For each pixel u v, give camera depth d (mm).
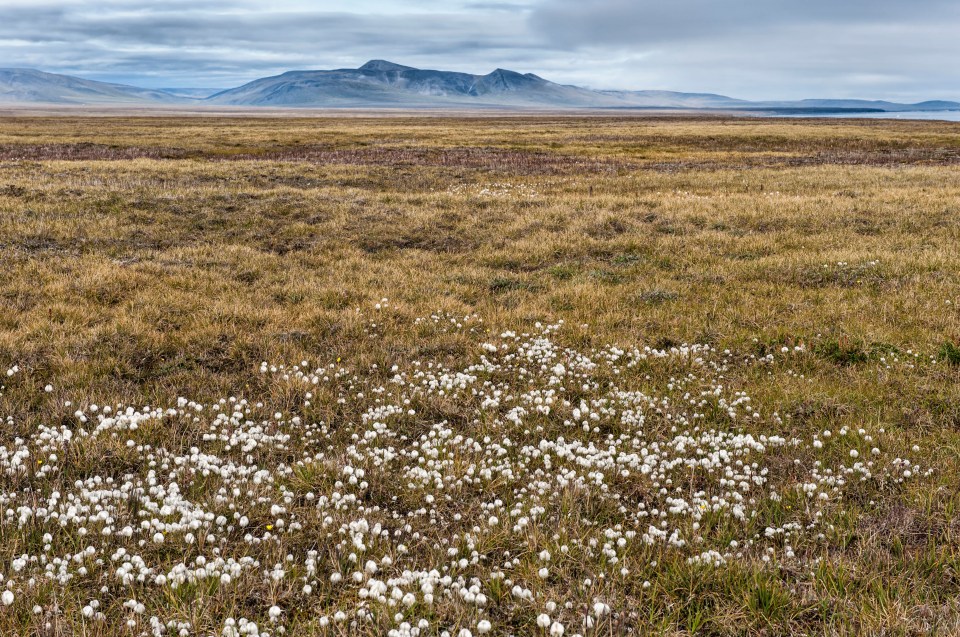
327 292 12719
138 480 6203
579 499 6105
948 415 7613
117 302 11664
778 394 8523
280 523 5500
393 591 4328
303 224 18562
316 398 8430
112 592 4676
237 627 4277
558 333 11008
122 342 9688
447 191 27094
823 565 4895
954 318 10719
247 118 147625
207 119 133375
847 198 23078
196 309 11375
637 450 7246
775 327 10844
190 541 5164
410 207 21453
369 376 9250
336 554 5176
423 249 17203
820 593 4688
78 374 8594
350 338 10594
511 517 5824
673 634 4293
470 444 7230
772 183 28234
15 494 5754
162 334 10031
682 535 5512
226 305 11492
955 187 25734
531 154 44969
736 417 7969
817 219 19359
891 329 10461
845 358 9633
